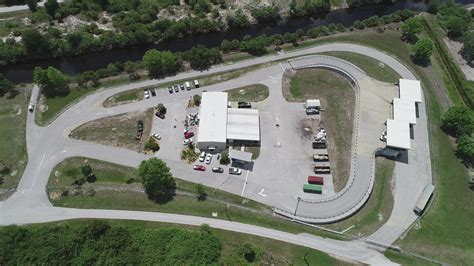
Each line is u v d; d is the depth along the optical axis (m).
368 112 167.50
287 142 159.38
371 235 139.25
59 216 140.38
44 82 168.75
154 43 192.88
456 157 160.12
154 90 172.75
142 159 154.50
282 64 183.00
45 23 194.88
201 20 195.88
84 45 183.12
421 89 177.75
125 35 185.38
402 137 154.50
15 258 127.25
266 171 152.12
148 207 143.12
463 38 194.00
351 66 182.88
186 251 130.00
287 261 132.00
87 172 146.25
